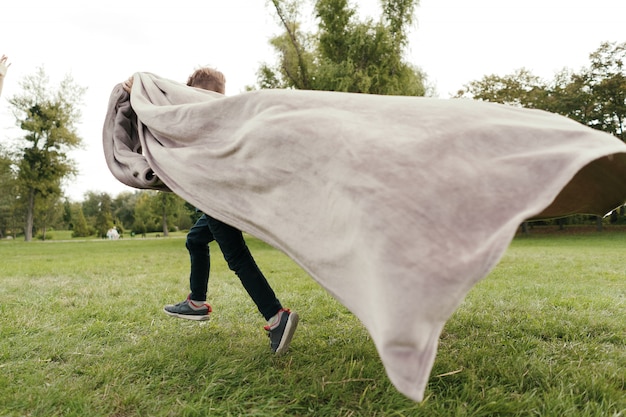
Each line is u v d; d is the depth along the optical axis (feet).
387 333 4.01
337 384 6.46
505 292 14.10
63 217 232.94
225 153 6.31
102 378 6.79
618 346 8.43
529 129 5.14
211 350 8.05
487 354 7.72
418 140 4.94
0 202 167.94
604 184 6.81
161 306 12.36
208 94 8.57
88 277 19.72
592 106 99.81
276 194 5.68
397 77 63.46
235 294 14.29
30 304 12.67
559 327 9.36
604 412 5.53
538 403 5.85
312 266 5.17
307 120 5.56
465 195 4.51
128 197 267.59
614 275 18.89
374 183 4.65
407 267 4.15
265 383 6.64
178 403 5.99
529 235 92.22
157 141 7.62
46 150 109.19
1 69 10.36
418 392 3.84
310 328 10.00
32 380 6.72
